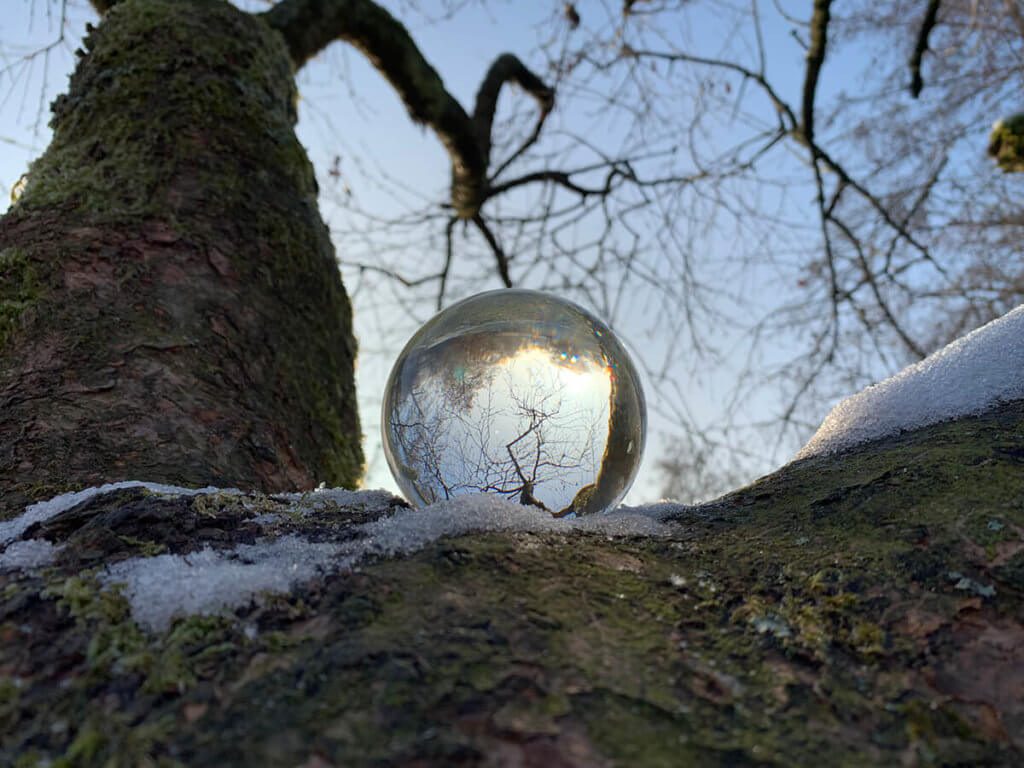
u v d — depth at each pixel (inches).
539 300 9.3
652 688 5.0
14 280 12.0
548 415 8.6
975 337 10.0
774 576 6.4
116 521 7.0
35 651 5.3
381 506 8.9
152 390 11.3
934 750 4.7
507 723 4.6
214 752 4.4
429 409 8.7
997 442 8.0
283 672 5.0
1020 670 5.2
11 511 8.6
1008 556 6.2
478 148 37.9
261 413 12.5
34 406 10.5
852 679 5.2
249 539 7.1
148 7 17.2
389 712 4.7
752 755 4.6
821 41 35.5
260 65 17.6
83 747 4.5
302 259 15.3
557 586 6.1
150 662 5.2
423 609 5.6
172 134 15.1
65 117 16.1
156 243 13.4
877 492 7.5
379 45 31.1
